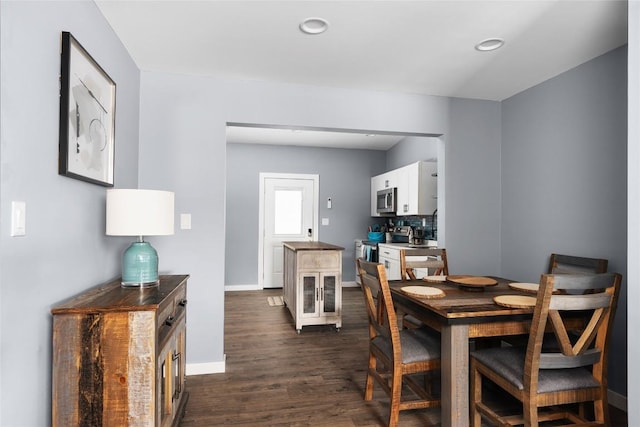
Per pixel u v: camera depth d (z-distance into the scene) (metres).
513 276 3.45
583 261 2.65
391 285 2.52
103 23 2.15
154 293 1.81
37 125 1.43
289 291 4.63
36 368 1.42
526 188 3.30
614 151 2.53
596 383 1.78
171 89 2.95
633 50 1.57
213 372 2.93
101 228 2.09
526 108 3.32
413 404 2.05
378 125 3.36
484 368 1.99
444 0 2.01
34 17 1.40
